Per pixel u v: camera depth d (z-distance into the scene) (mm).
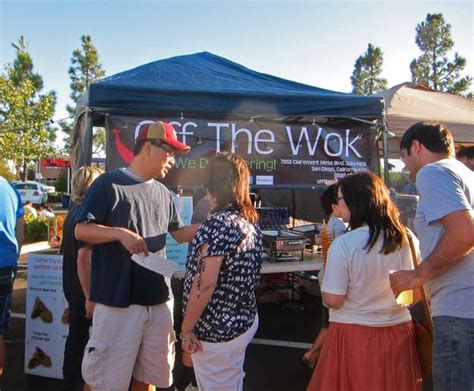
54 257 3473
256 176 4688
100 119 4984
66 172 38906
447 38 31422
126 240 2211
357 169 4895
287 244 4082
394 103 7137
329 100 4656
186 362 2441
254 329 2178
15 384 3533
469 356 1998
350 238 2105
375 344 2037
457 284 2027
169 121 4484
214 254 1979
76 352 3035
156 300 2434
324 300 2131
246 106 4531
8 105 17578
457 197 1943
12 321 5129
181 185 4492
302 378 3721
